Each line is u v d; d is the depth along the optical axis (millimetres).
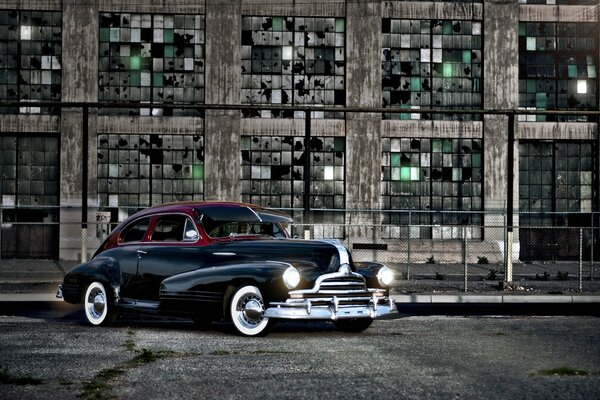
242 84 28875
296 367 8352
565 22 29828
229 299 11492
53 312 15953
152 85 28656
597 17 29766
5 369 8195
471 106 29531
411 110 21016
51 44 28578
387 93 29266
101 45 28625
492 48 29391
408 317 15086
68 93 28328
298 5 28922
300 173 28938
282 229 13008
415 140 29312
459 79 29531
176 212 12555
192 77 28797
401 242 28938
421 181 29297
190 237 12258
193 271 11828
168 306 12023
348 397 6816
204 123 28625
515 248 29250
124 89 28578
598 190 29828
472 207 29391
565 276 23172
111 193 28531
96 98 28406
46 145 28609
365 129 28953
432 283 21078
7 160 28500
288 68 28969
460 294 18547
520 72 29703
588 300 18078
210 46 28609
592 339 11023
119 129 28469
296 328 12789
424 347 10047
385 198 29188
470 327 12844
